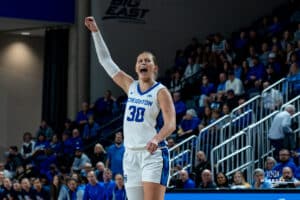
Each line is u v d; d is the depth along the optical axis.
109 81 24.05
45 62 24.47
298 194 9.21
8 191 18.34
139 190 6.51
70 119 23.64
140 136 6.48
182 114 19.70
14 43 25.92
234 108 17.80
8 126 25.77
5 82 25.73
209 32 25.23
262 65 19.83
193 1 25.12
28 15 23.66
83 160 19.00
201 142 16.64
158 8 24.72
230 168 16.09
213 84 20.44
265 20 23.55
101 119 22.08
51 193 17.62
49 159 20.48
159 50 24.66
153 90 6.52
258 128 15.86
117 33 24.17
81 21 23.94
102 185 15.72
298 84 17.31
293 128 15.91
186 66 23.28
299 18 22.89
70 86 23.98
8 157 21.95
